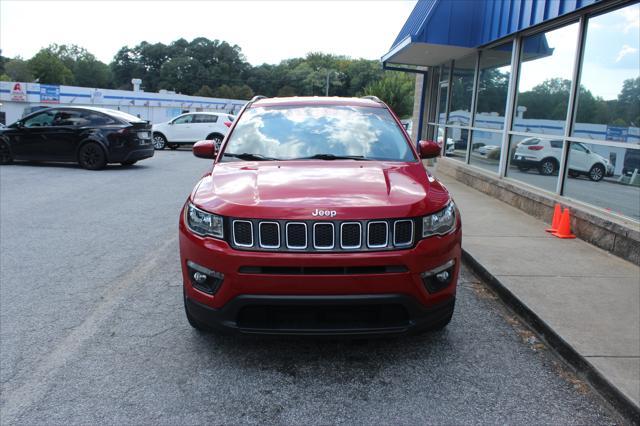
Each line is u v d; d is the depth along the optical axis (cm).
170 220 747
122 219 751
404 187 338
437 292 319
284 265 296
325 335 306
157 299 442
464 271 532
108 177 1193
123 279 493
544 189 766
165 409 281
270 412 279
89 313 411
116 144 1310
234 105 6406
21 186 1041
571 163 684
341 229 299
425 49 1125
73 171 1290
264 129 446
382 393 299
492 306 437
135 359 337
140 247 604
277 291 297
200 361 335
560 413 280
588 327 363
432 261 311
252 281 298
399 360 339
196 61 10694
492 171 982
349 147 422
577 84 676
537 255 546
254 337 312
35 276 500
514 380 314
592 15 648
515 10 841
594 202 630
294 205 305
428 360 339
